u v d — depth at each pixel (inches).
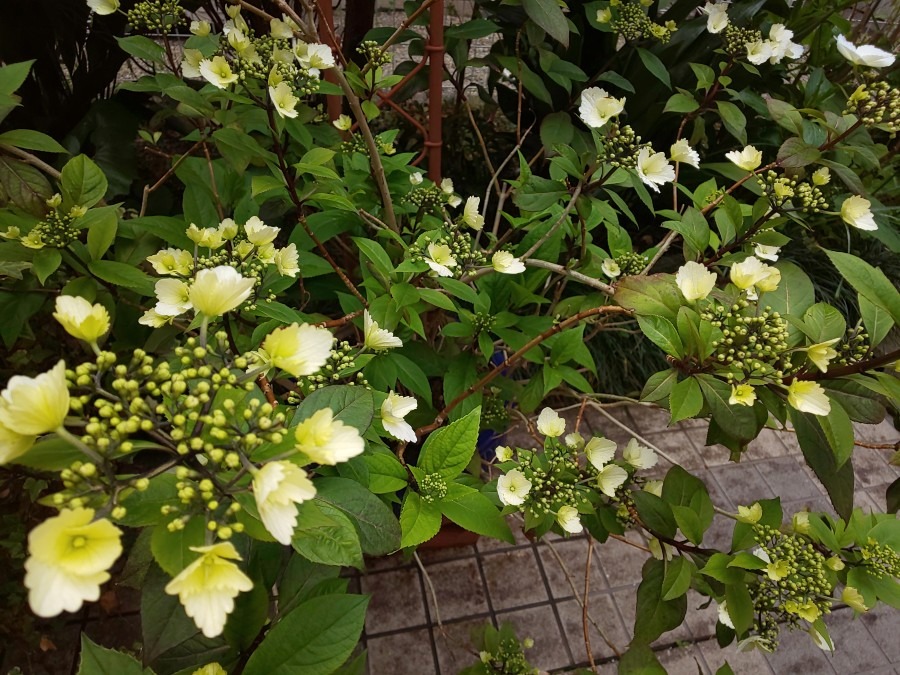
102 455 13.1
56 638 35.9
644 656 23.6
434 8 34.5
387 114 61.0
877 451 53.3
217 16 45.7
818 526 24.5
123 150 46.1
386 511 18.1
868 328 19.5
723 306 20.6
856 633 40.7
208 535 13.2
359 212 29.9
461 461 21.2
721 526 46.6
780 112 27.0
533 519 24.6
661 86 50.8
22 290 26.3
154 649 14.4
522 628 39.7
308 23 29.3
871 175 53.7
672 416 19.0
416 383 29.3
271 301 24.3
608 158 26.3
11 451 12.5
